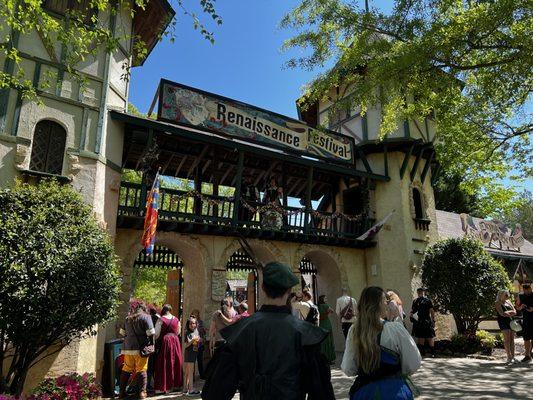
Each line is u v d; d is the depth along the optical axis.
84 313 6.39
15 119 8.43
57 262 6.17
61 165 8.94
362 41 8.15
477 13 6.86
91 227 6.97
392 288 14.27
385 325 2.87
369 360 2.76
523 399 6.12
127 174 19.45
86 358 8.12
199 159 12.89
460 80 8.37
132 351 7.64
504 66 7.48
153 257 12.75
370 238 14.94
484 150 10.94
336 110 9.59
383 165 15.59
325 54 8.96
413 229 15.01
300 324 2.22
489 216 27.34
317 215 13.59
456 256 13.01
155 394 8.02
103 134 9.66
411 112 9.12
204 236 11.85
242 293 26.16
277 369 2.04
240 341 2.14
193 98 11.52
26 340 6.06
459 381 7.71
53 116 8.95
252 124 12.52
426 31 7.29
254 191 13.23
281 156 12.81
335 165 14.24
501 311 9.84
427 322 11.88
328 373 2.17
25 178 8.31
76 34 9.52
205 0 6.43
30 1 6.34
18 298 5.73
